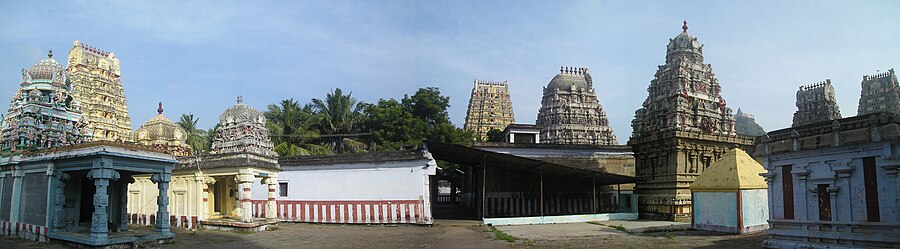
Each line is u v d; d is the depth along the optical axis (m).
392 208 24.58
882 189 13.09
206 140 54.97
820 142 14.51
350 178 25.53
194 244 16.94
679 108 32.44
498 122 84.19
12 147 17.78
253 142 22.67
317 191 26.06
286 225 24.67
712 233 22.30
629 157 39.56
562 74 73.94
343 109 53.41
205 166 22.20
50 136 18.11
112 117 49.59
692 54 35.97
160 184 16.88
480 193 29.08
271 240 18.41
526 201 33.47
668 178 31.66
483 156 26.27
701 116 33.59
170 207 23.16
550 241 19.06
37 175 16.70
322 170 26.19
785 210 15.60
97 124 47.34
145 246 15.78
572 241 19.06
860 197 13.58
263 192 27.08
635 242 18.75
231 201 24.78
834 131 14.20
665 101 33.88
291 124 49.50
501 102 85.94
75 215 17.16
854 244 13.62
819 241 14.50
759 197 22.64
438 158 29.98
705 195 23.62
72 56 47.84
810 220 14.73
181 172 22.86
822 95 65.38
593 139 69.88
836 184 14.18
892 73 58.91
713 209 23.14
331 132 52.81
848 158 13.91
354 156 25.67
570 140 68.56
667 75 34.78
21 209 17.20
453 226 24.38
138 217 24.05
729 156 23.73
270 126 46.84
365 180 25.23
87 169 15.38
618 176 31.94
